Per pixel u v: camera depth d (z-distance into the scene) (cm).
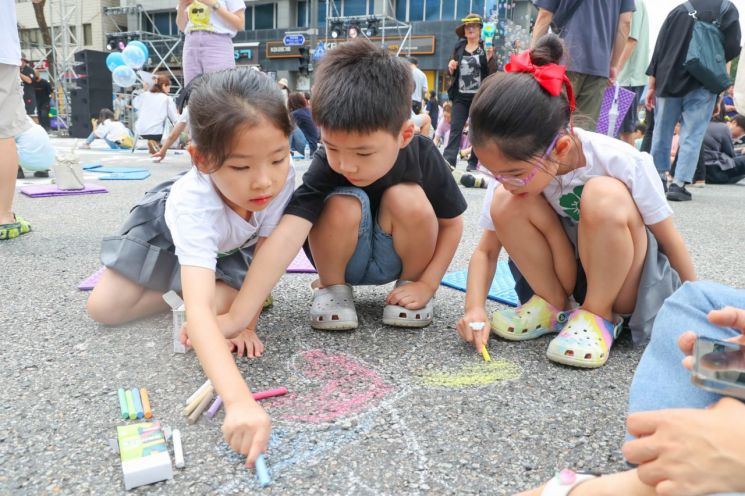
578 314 168
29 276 236
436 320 197
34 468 114
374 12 2075
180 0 480
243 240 168
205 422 131
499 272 253
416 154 182
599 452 121
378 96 144
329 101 145
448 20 1959
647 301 166
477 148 149
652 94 498
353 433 127
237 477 112
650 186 158
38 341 172
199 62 484
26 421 130
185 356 163
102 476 112
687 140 472
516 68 151
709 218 403
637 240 160
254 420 114
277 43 2169
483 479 112
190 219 146
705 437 78
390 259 193
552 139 146
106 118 1091
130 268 178
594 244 158
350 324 182
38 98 1394
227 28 486
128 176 563
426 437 126
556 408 138
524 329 178
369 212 180
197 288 140
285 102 140
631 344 178
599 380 153
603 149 159
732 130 784
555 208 174
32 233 311
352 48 156
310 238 187
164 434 124
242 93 133
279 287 232
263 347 169
